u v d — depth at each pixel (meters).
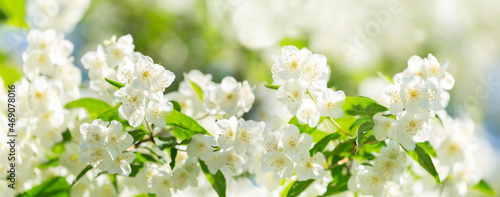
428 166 1.04
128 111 1.00
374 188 1.06
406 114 1.01
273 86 1.01
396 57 1.56
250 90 1.11
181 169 1.06
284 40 1.58
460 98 1.56
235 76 1.68
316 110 1.02
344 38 1.54
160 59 1.73
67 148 1.09
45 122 1.09
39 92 1.08
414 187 1.14
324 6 1.56
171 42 1.74
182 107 1.14
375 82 1.39
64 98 1.15
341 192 1.11
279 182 1.05
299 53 1.01
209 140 1.03
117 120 1.04
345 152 1.07
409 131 1.01
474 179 1.14
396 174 1.04
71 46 1.14
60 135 1.10
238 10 1.64
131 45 1.07
